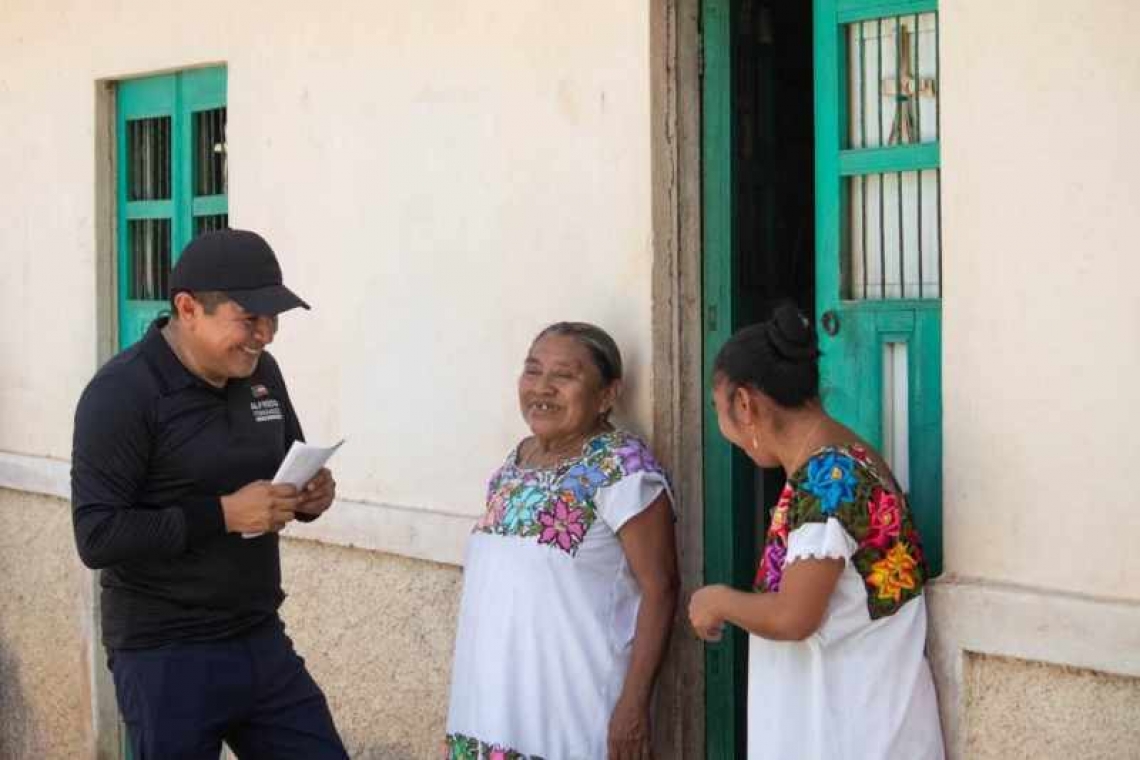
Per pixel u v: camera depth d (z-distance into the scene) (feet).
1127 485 10.03
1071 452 10.27
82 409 11.67
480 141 14.26
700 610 10.64
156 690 11.96
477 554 12.59
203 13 17.11
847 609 10.15
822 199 12.00
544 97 13.66
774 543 10.38
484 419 14.39
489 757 12.05
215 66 17.38
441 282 14.70
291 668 12.75
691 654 13.25
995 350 10.59
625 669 12.15
